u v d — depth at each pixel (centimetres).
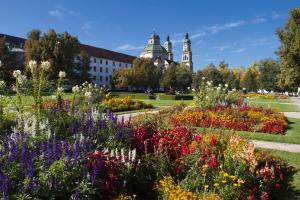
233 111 1756
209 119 1617
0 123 814
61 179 502
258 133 1445
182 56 19512
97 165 551
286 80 4784
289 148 1189
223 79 10056
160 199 615
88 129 747
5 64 6056
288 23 4734
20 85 1009
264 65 9819
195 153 749
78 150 572
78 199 484
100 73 11400
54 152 538
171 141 817
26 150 548
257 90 11281
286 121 1858
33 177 475
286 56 4650
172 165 725
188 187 652
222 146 820
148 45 17125
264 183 730
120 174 596
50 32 6731
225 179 667
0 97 1002
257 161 805
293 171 899
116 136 762
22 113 875
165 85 9169
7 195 432
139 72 8944
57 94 1060
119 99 2828
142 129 877
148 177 679
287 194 753
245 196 654
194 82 9169
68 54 6775
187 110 1838
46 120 739
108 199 540
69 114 884
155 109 2773
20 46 8944
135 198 602
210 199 588
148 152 788
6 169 493
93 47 11631
